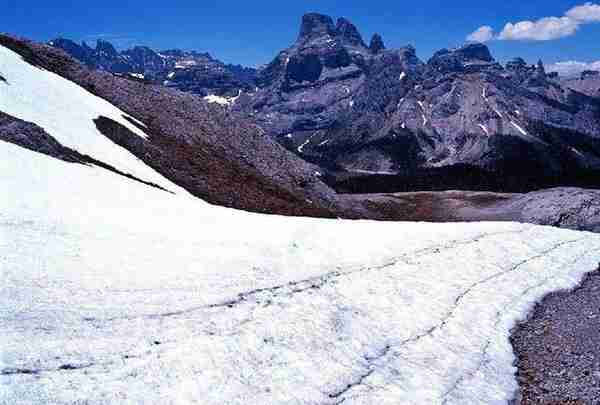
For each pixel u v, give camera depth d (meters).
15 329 15.28
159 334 17.06
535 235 43.97
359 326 21.83
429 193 151.62
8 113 43.66
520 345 24.62
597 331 25.78
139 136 65.12
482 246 37.44
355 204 111.75
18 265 19.48
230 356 16.86
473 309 27.02
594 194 109.00
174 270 22.73
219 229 30.61
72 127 51.78
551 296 32.34
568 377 20.92
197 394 14.66
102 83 84.62
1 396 12.36
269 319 19.91
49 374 13.72
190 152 74.06
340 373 17.97
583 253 42.72
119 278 20.73
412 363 20.19
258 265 25.36
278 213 68.75
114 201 31.89
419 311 24.95
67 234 23.73
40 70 67.38
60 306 17.44
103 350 15.41
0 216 23.31
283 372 17.02
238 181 74.62
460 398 18.45
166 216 31.47
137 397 13.85
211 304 20.09
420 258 31.92
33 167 32.22
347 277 26.33
